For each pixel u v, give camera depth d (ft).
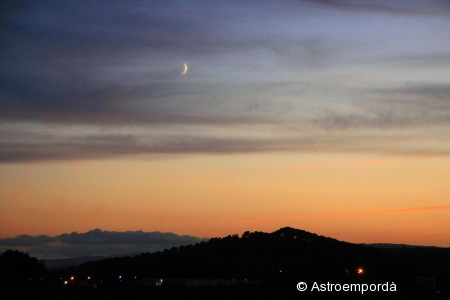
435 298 145.38
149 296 124.98
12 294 117.39
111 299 120.67
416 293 145.69
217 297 127.34
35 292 120.16
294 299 131.95
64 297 118.62
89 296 120.47
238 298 128.77
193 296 126.00
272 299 129.70
